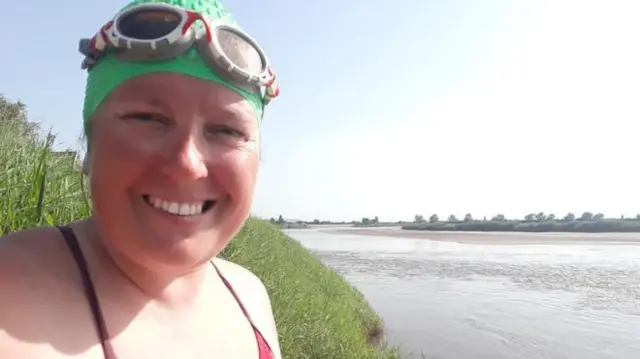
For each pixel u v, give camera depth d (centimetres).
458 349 335
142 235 35
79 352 33
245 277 52
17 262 33
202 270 43
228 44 37
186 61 35
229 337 43
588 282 652
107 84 35
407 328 387
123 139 35
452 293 559
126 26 35
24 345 30
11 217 77
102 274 36
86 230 39
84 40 37
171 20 35
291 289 212
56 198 88
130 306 37
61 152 107
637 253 1198
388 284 630
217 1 40
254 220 411
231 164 38
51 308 33
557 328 392
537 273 759
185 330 40
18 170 92
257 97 40
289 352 160
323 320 218
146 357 36
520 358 317
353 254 1150
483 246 1516
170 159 35
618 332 379
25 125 131
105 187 35
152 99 35
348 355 203
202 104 36
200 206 37
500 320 419
